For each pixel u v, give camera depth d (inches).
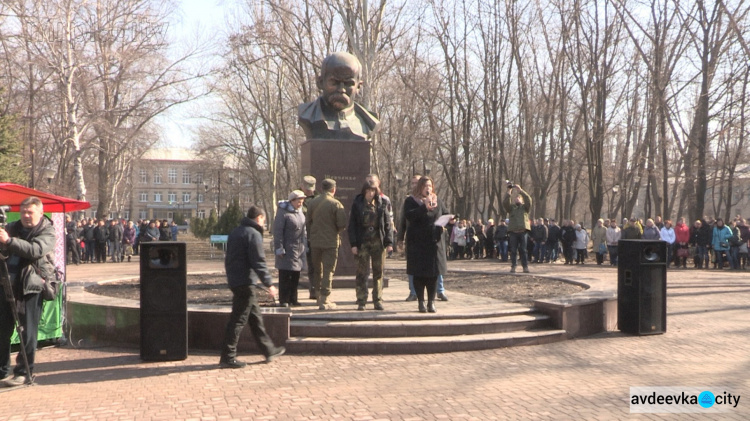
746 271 855.1
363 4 999.6
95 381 270.8
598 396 236.4
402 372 279.0
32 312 271.0
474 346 325.4
